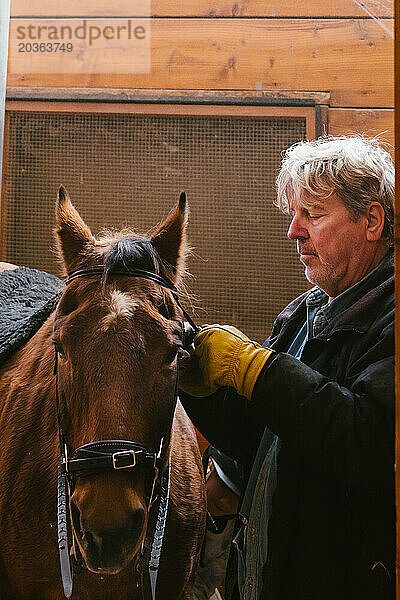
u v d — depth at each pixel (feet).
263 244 9.14
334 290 4.43
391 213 4.24
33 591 4.57
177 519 4.69
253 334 9.16
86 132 9.29
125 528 3.46
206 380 4.14
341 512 3.94
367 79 9.00
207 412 4.77
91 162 9.32
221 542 6.08
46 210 9.40
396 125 2.88
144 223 9.30
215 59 9.00
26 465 4.53
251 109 8.95
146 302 3.80
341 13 8.95
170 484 4.67
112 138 9.27
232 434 4.84
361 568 3.84
